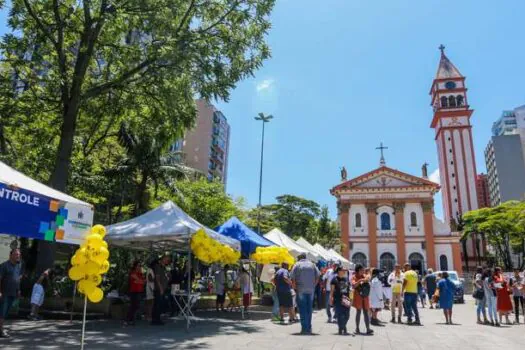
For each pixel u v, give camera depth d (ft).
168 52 43.55
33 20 49.47
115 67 56.75
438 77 219.61
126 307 41.93
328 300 44.91
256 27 50.39
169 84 48.03
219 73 47.01
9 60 48.98
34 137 60.13
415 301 44.21
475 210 185.06
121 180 76.59
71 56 56.90
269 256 48.19
